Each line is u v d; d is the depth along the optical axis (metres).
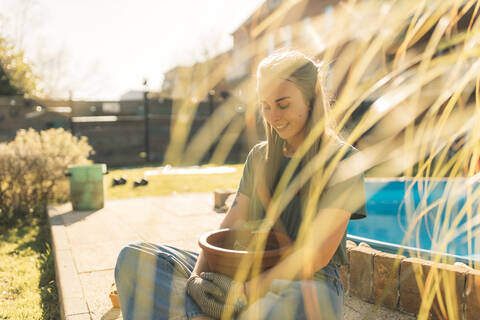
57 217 4.80
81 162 6.19
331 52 0.51
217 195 5.36
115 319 2.13
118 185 7.93
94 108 16.45
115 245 3.61
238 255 1.22
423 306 0.61
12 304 2.59
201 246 1.33
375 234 4.65
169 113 17.89
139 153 14.87
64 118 14.60
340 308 1.32
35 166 5.63
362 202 1.24
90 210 5.26
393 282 2.11
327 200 1.19
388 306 2.15
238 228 1.48
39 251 3.85
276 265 1.23
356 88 0.50
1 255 3.69
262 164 1.52
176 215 4.88
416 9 0.49
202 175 9.02
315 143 1.18
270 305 1.18
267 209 1.40
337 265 1.42
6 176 5.48
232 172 9.56
